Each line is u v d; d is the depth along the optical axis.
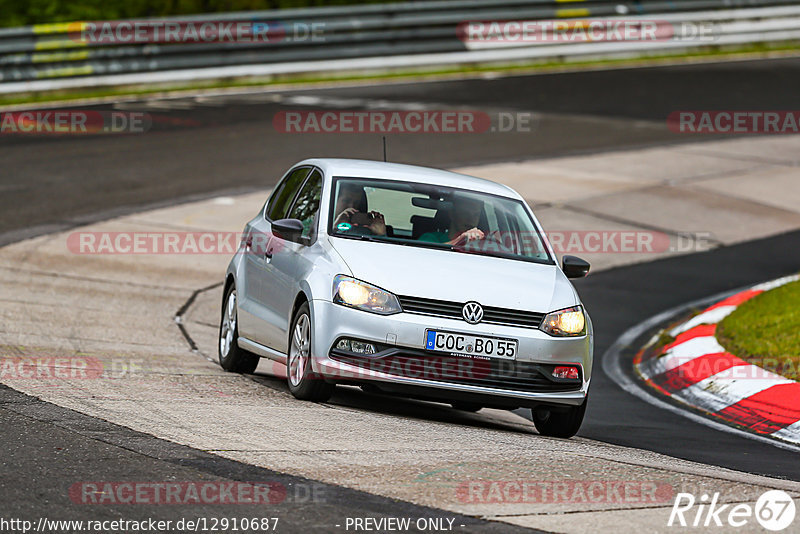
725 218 68.06
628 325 47.19
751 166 81.88
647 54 127.81
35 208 60.53
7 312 40.50
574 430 29.53
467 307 28.19
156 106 93.81
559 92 106.50
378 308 27.92
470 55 117.38
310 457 22.72
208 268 52.84
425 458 23.50
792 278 53.19
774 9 134.38
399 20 112.75
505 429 30.62
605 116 96.94
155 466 21.20
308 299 28.94
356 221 31.00
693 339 41.62
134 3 109.06
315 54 109.00
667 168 79.75
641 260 58.72
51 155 74.69
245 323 33.81
